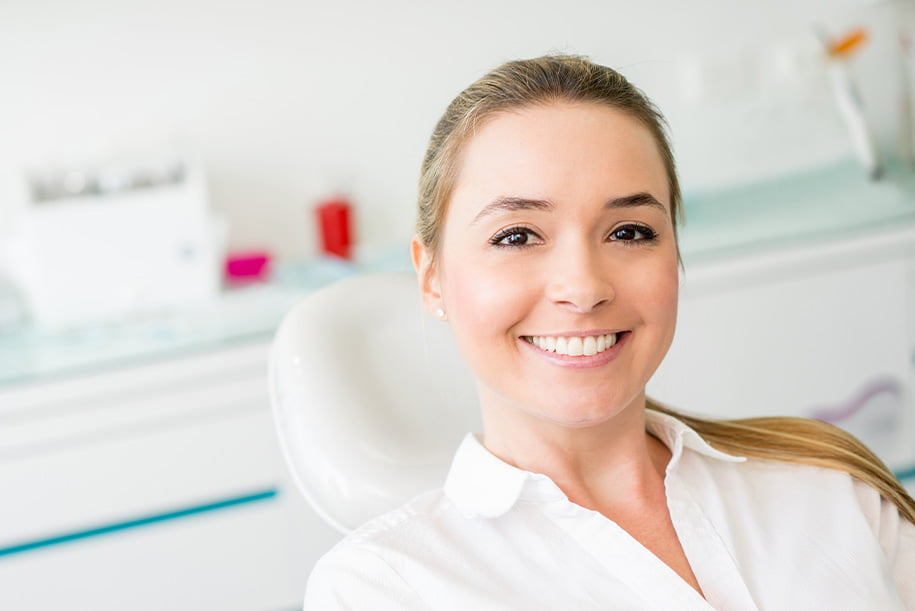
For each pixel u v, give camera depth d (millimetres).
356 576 930
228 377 2061
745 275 2367
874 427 2592
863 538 1001
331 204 2539
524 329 919
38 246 2143
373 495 1163
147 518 2061
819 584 966
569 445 975
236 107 2502
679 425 1044
